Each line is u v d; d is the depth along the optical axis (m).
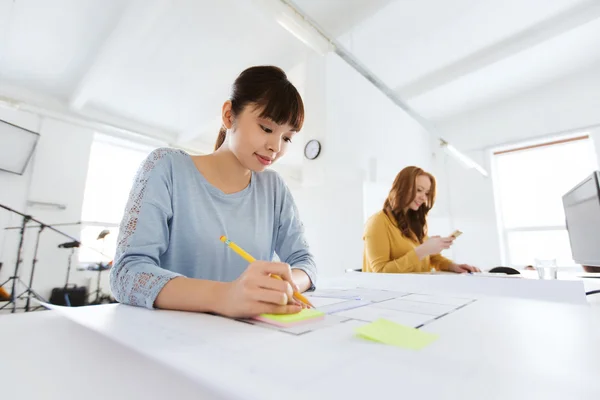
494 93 3.67
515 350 0.26
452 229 3.89
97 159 4.17
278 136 0.65
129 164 4.47
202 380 0.20
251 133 0.63
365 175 2.67
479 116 3.89
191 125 4.23
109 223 4.09
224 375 0.20
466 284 0.75
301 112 0.66
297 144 4.52
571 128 3.29
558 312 0.43
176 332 0.31
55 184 3.58
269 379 0.20
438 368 0.22
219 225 0.69
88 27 2.69
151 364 0.23
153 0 2.21
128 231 0.53
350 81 2.73
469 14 2.75
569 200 1.35
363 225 2.18
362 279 0.88
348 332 0.32
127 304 0.47
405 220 1.58
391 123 3.25
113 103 3.77
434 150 4.11
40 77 3.29
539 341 0.28
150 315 0.39
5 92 3.32
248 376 0.20
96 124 3.85
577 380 0.19
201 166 0.72
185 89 3.51
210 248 0.67
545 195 3.49
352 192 2.24
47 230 3.46
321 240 2.23
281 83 0.63
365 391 0.18
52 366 0.23
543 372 0.21
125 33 2.51
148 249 0.52
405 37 2.93
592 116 3.19
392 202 1.59
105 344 0.28
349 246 2.16
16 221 3.30
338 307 0.46
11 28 2.64
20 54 2.96
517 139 3.60
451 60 3.31
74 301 3.34
